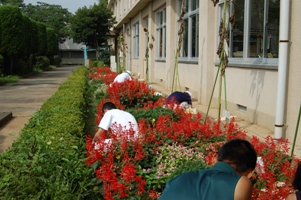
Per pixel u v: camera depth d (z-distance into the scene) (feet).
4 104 41.27
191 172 8.58
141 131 16.11
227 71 30.19
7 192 9.73
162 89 49.98
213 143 16.72
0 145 22.47
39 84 68.13
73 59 196.03
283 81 20.40
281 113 20.54
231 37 29.60
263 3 24.47
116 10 115.85
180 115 22.80
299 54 19.77
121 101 31.30
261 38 24.82
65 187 10.43
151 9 59.21
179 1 45.44
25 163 11.34
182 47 44.88
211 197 7.77
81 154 14.35
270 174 12.18
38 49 113.39
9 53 77.61
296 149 19.06
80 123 19.21
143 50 70.18
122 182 12.42
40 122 18.43
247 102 26.73
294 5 20.11
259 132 23.02
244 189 7.81
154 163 15.17
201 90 35.19
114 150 14.48
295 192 9.46
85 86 41.14
